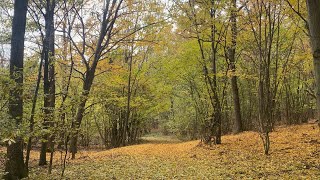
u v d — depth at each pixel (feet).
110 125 87.25
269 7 36.76
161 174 29.09
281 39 49.52
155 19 51.49
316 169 25.14
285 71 50.42
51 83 35.91
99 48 46.68
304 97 76.59
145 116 88.53
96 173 31.19
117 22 53.62
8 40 34.32
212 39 46.37
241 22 42.83
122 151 54.19
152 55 78.18
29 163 42.93
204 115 52.08
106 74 64.08
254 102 81.87
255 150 39.81
